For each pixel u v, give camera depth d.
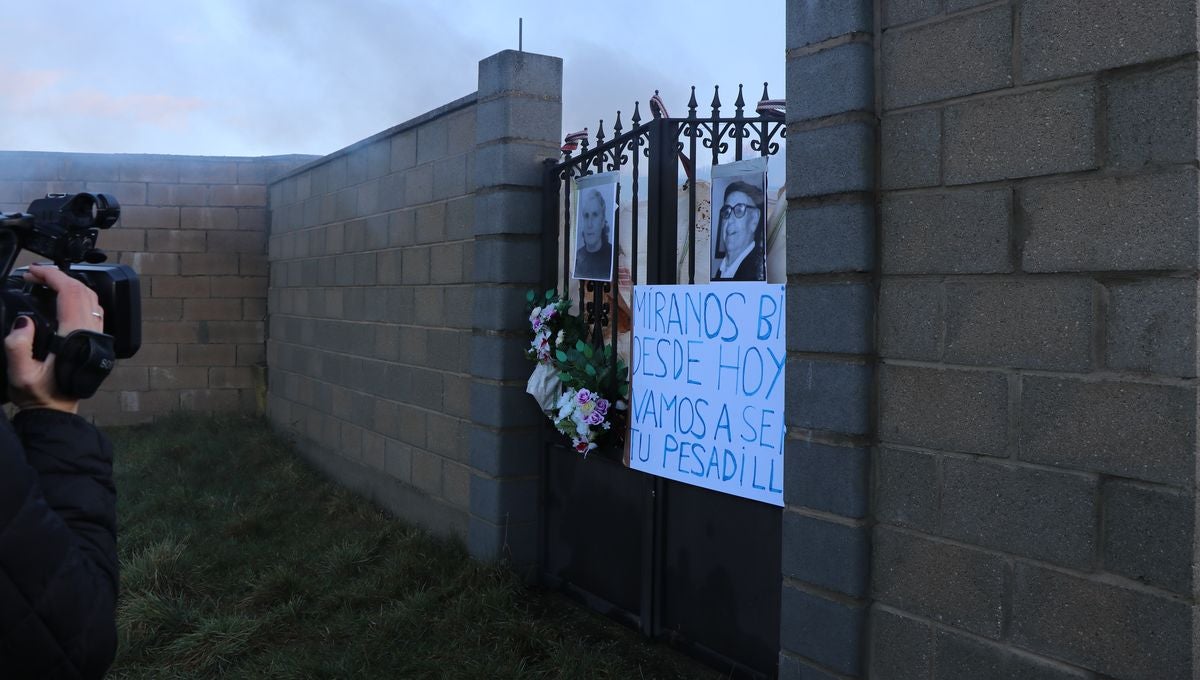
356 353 6.97
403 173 6.18
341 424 7.27
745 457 3.52
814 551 2.92
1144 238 2.13
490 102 4.93
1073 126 2.27
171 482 7.05
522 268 4.88
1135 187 2.15
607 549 4.44
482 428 4.99
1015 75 2.39
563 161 4.79
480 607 4.38
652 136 4.00
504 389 4.85
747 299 3.50
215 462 7.88
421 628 4.21
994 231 2.45
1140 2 2.13
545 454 4.88
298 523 6.16
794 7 2.93
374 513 6.28
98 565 1.17
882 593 2.76
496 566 4.77
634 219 4.16
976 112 2.48
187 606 4.57
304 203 8.23
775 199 3.52
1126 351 2.18
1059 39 2.29
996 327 2.45
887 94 2.72
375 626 4.26
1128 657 2.18
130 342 1.43
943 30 2.56
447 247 5.56
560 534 4.80
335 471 7.37
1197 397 2.06
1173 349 2.10
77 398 1.28
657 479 4.04
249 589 4.84
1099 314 2.23
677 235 4.04
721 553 3.74
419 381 5.91
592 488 4.54
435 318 5.71
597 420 4.18
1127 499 2.18
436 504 5.67
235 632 4.16
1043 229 2.34
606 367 4.38
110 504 1.24
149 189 9.79
